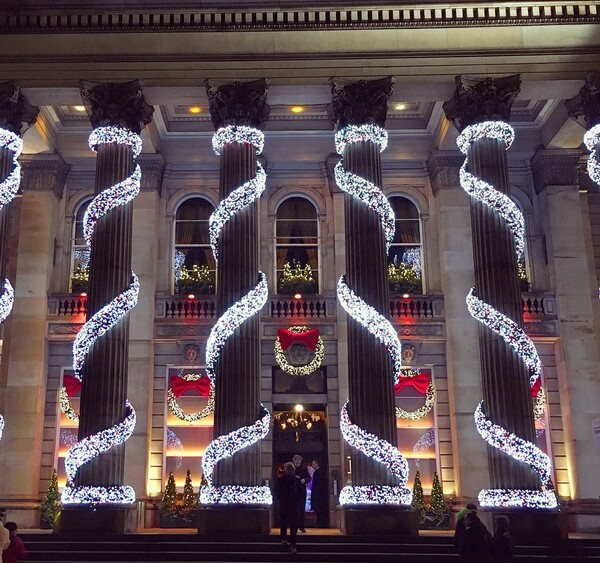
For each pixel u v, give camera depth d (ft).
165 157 87.76
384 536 58.85
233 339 65.10
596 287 84.28
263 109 70.28
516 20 70.74
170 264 86.12
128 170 69.00
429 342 83.25
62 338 81.71
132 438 77.77
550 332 82.33
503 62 70.23
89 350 64.75
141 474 76.84
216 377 64.75
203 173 88.48
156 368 82.43
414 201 88.53
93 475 61.93
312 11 71.05
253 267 67.26
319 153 87.81
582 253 83.82
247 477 61.98
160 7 70.74
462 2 70.64
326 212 87.35
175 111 85.40
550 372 82.84
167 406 81.61
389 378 64.54
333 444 80.12
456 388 79.05
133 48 70.59
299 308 84.02
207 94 70.59
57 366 81.92
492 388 64.34
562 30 71.00
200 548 56.03
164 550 55.98
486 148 68.64
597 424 64.85
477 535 41.68
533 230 86.89
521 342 64.69
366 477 61.98
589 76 69.87
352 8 70.90
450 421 80.59
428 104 84.48
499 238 66.85
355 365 64.95
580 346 81.15
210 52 70.49
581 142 84.38
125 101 69.31
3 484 76.02
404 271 86.28
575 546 58.29
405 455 80.53
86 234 68.08
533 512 60.23
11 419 77.82
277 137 88.07
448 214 84.17
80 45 70.59
